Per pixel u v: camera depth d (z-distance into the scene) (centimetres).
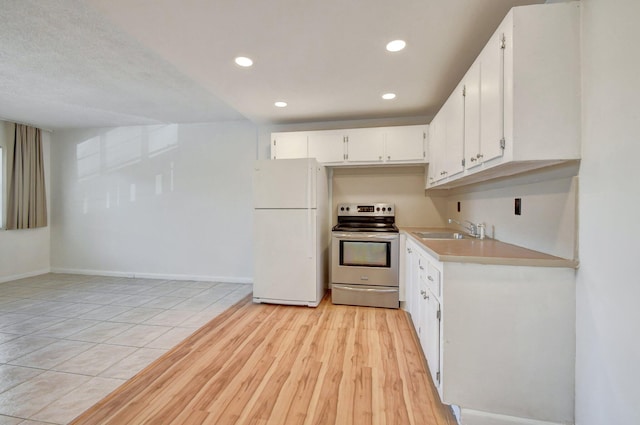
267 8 164
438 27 184
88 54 244
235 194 442
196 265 455
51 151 490
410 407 172
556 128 140
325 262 384
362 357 226
